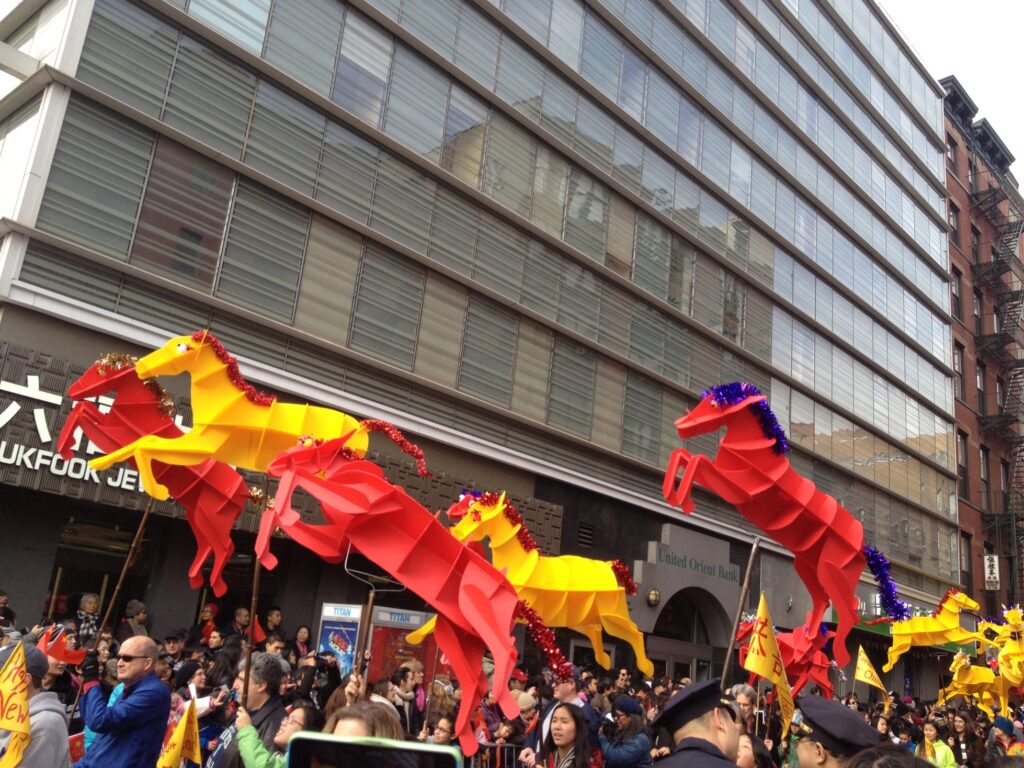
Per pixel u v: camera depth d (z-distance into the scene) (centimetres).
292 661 995
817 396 2844
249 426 868
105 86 1284
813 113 3102
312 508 1388
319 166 1552
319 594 1430
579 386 2025
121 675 466
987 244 4291
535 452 1878
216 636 997
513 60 1980
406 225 1688
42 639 582
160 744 467
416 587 590
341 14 1631
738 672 2248
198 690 714
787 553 2588
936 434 3594
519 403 1862
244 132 1452
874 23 3616
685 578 2134
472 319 1794
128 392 882
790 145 2950
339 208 1574
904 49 3828
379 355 1598
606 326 2122
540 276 1964
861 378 3134
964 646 2844
